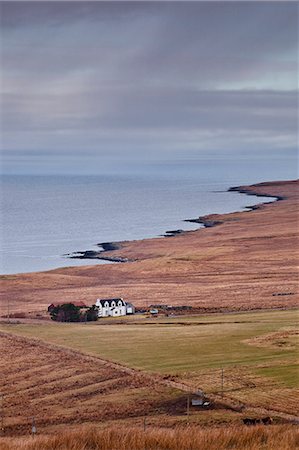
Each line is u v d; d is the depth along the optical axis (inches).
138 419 2461.9
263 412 2481.5
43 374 3607.3
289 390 2859.3
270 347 3927.2
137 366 3659.0
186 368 3503.9
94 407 2795.3
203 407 2645.2
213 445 957.8
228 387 2989.7
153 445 977.5
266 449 940.0
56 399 3034.0
